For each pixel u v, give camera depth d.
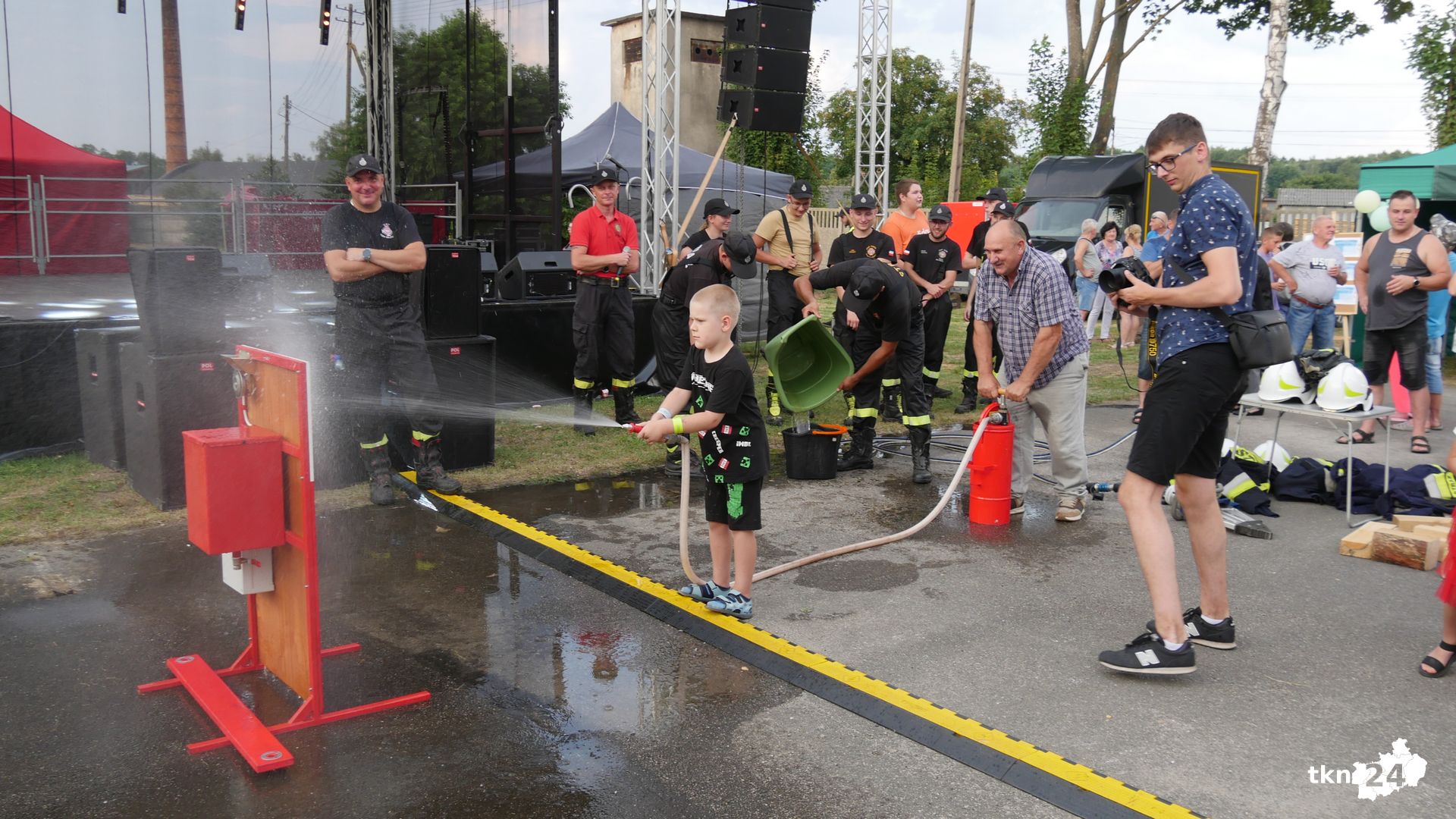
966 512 5.98
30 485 5.96
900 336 6.27
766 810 2.88
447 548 5.13
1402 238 7.35
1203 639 4.02
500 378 8.53
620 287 7.47
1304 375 5.99
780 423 8.46
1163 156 3.62
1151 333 7.73
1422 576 4.91
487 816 2.82
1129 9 28.72
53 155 10.23
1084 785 3.01
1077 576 4.88
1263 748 3.25
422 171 12.90
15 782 2.95
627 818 2.83
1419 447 7.46
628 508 5.88
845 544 5.34
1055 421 5.65
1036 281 5.30
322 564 4.87
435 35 12.15
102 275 10.53
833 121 34.62
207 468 3.12
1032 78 27.72
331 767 3.07
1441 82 20.89
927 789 3.00
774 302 8.35
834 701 3.54
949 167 35.91
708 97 32.72
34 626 4.06
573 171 13.56
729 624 4.21
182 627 4.08
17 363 6.50
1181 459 3.64
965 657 3.93
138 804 2.85
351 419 6.13
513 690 3.61
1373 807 2.91
